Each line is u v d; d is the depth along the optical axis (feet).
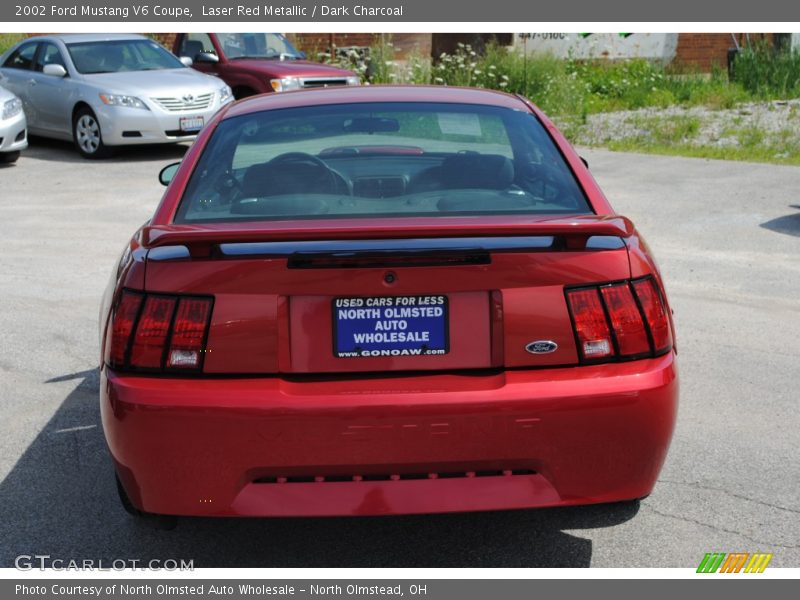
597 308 9.48
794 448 13.83
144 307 9.41
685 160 42.83
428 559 11.05
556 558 11.03
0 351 18.34
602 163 42.11
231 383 9.25
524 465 9.36
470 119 12.66
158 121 43.91
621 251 9.71
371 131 12.22
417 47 71.51
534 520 11.90
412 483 9.31
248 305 9.29
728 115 58.65
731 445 13.93
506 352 9.37
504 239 9.61
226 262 9.33
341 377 9.35
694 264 24.76
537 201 10.95
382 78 61.52
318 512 9.26
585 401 9.23
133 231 29.32
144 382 9.31
